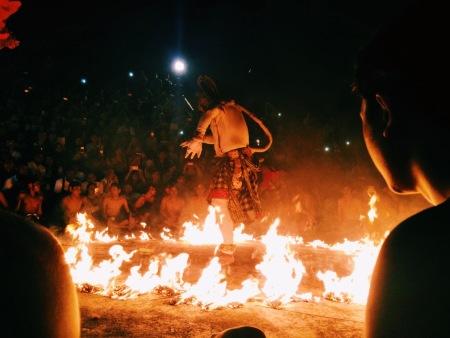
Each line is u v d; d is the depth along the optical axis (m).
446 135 0.58
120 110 15.20
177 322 2.53
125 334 2.29
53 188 10.30
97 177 11.56
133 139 12.82
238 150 4.20
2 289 0.48
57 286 0.55
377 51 0.64
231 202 4.14
